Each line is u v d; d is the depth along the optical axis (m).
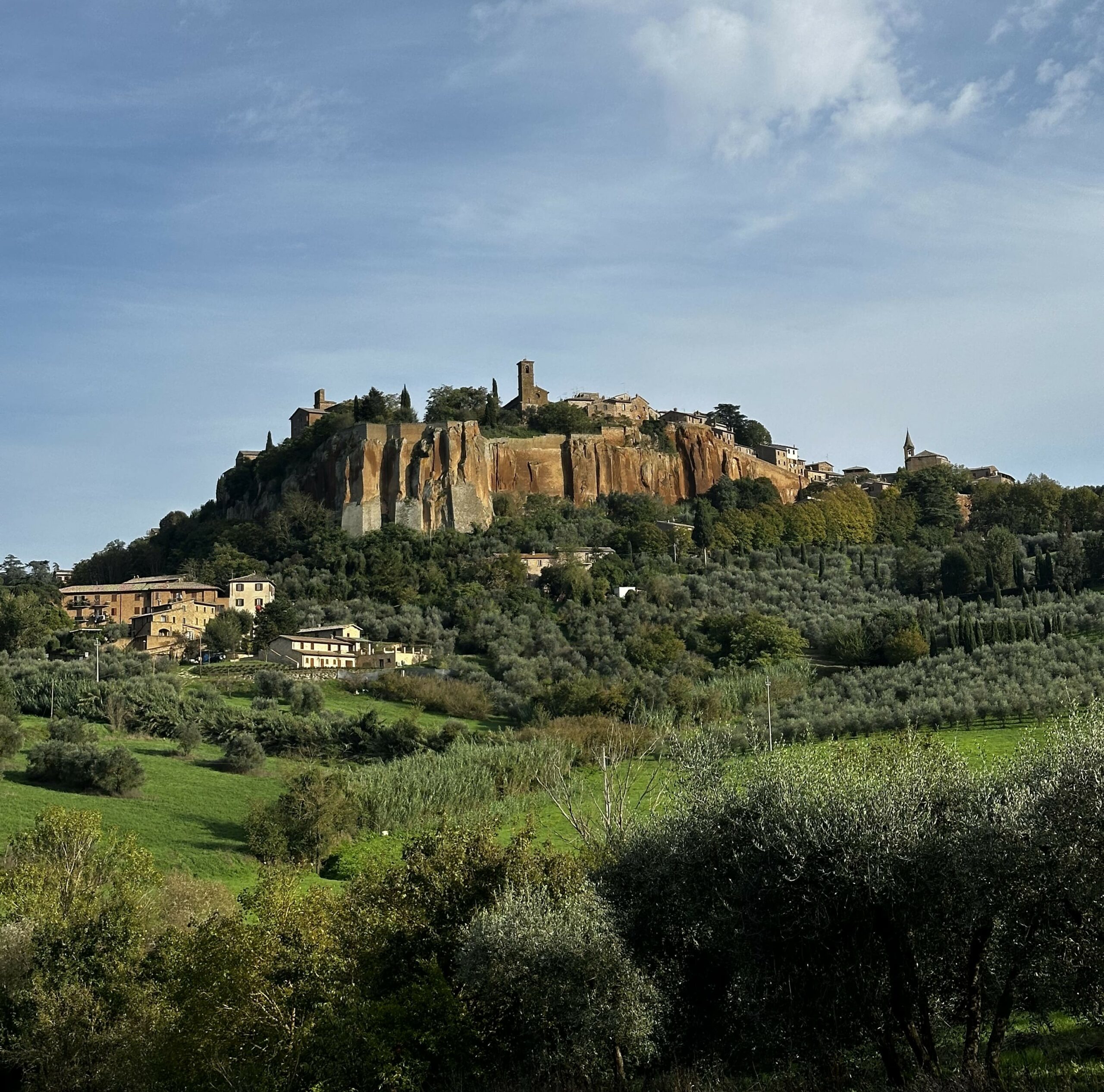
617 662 119.88
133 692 94.62
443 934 31.12
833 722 75.88
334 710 99.19
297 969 32.25
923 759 25.42
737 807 25.03
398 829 65.19
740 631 123.44
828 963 23.42
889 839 22.38
